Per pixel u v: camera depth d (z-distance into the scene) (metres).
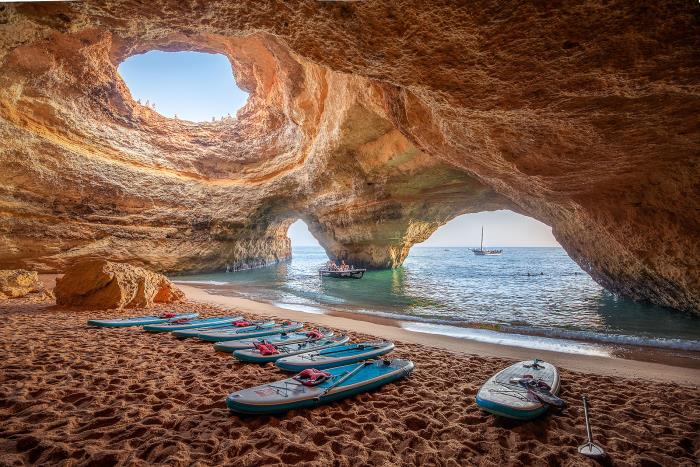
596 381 4.72
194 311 9.39
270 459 2.74
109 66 17.78
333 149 18.03
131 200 18.44
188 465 2.62
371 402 3.91
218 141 22.22
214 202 21.64
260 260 29.44
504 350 6.49
